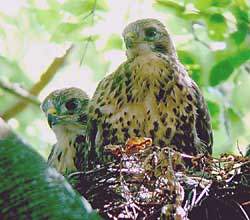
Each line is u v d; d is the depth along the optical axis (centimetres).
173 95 1299
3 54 1862
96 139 1309
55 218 735
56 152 1420
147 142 1103
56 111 1447
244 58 1588
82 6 1633
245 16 1625
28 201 737
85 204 752
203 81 1605
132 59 1348
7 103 1850
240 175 1116
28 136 1895
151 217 1042
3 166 743
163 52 1373
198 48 1627
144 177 1063
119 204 1058
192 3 1644
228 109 1669
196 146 1298
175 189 980
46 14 1719
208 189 1094
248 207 1103
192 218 1098
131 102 1293
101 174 1098
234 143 1688
